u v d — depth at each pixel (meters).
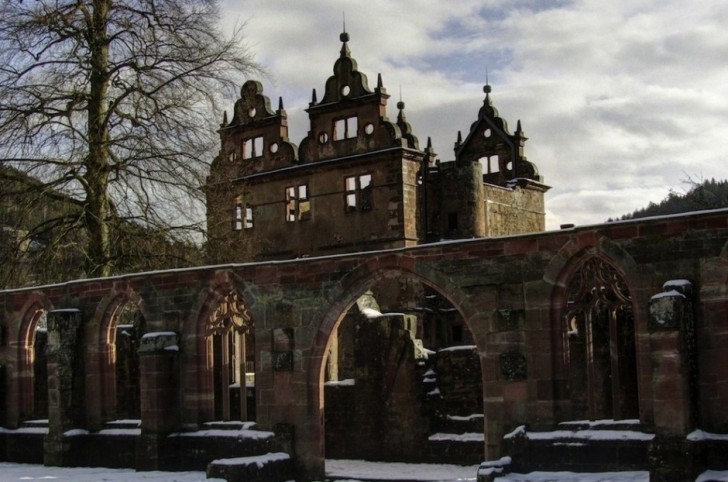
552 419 24.78
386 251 27.66
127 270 40.00
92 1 40.19
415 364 32.56
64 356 33.00
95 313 33.34
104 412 33.22
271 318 29.48
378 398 33.06
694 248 23.05
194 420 30.86
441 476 28.30
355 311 34.16
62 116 39.34
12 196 39.16
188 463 30.25
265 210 57.94
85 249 39.91
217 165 41.88
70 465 32.69
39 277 41.00
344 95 55.34
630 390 31.34
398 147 52.66
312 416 28.62
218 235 41.78
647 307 23.52
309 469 28.47
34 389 38.03
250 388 35.75
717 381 22.55
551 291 25.02
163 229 39.84
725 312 22.62
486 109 62.00
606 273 25.42
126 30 39.97
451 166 53.34
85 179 39.66
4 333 36.34
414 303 49.34
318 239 55.59
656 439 22.06
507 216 56.12
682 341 22.09
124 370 37.06
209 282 30.75
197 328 31.09
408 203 52.97
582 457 23.98
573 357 31.80
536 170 59.66
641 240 23.73
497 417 25.52
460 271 26.38
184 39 40.78
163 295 31.70
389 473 29.33
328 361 35.84
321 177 55.75
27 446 34.88
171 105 39.75
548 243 25.09
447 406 32.16
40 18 38.84
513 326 25.44
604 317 31.42
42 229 40.03
